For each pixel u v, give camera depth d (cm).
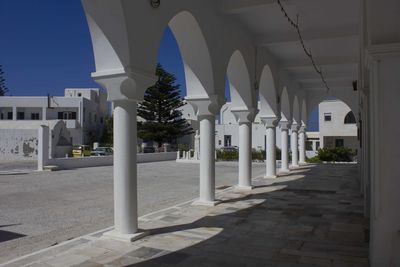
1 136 2817
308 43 1146
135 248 520
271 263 464
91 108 4334
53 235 629
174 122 3862
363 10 552
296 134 1947
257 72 1113
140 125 3859
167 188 1245
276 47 1200
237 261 471
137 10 536
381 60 413
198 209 795
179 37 770
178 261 469
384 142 411
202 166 850
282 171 1669
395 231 406
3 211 827
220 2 823
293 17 932
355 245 538
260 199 927
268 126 1397
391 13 411
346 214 750
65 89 4503
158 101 3803
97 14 523
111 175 1619
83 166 2067
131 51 523
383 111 411
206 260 473
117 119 565
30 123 2922
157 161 2819
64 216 777
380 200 411
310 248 524
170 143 3959
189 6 686
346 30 998
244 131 1092
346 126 3588
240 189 1098
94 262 462
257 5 795
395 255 405
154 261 468
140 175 1712
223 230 621
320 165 2050
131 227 569
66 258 476
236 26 942
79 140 3850
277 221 687
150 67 567
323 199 930
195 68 799
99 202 948
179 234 593
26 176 1552
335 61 1315
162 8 596
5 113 3997
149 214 746
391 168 408
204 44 762
